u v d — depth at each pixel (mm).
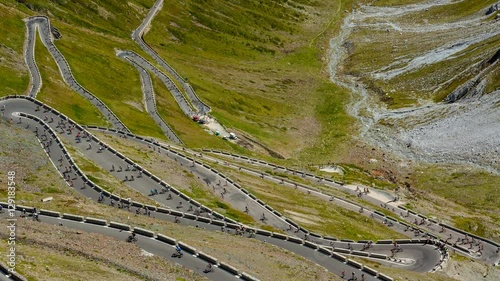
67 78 157250
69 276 60781
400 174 147250
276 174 137875
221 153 146250
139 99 164125
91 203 90625
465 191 136250
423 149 157000
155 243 75438
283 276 74812
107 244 72625
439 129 163625
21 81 143750
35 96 138000
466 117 164000
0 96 133750
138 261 69812
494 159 144875
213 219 96125
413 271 95125
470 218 125812
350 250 98375
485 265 105250
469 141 154375
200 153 138500
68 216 80125
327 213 116750
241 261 75688
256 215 106812
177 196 103875
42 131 119000
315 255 88188
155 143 132375
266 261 79188
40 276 58531
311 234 102500
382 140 165500
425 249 105062
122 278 64125
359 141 166000
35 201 85750
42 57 161125
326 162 154125
